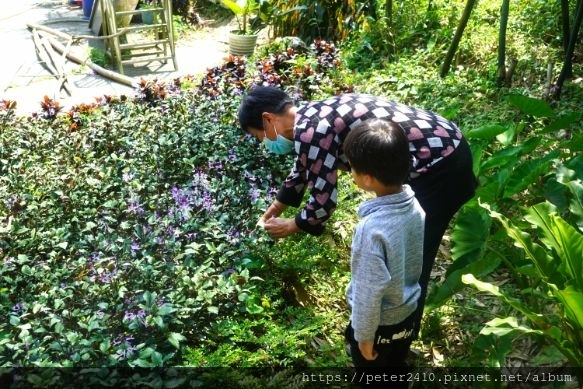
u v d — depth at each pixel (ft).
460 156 9.32
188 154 14.78
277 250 12.20
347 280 12.58
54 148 15.61
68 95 23.70
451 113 15.61
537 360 10.36
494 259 11.22
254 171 14.20
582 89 19.12
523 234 10.03
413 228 8.19
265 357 10.31
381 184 7.92
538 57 20.89
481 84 20.21
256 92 9.67
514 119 17.83
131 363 9.29
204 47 30.19
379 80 21.25
